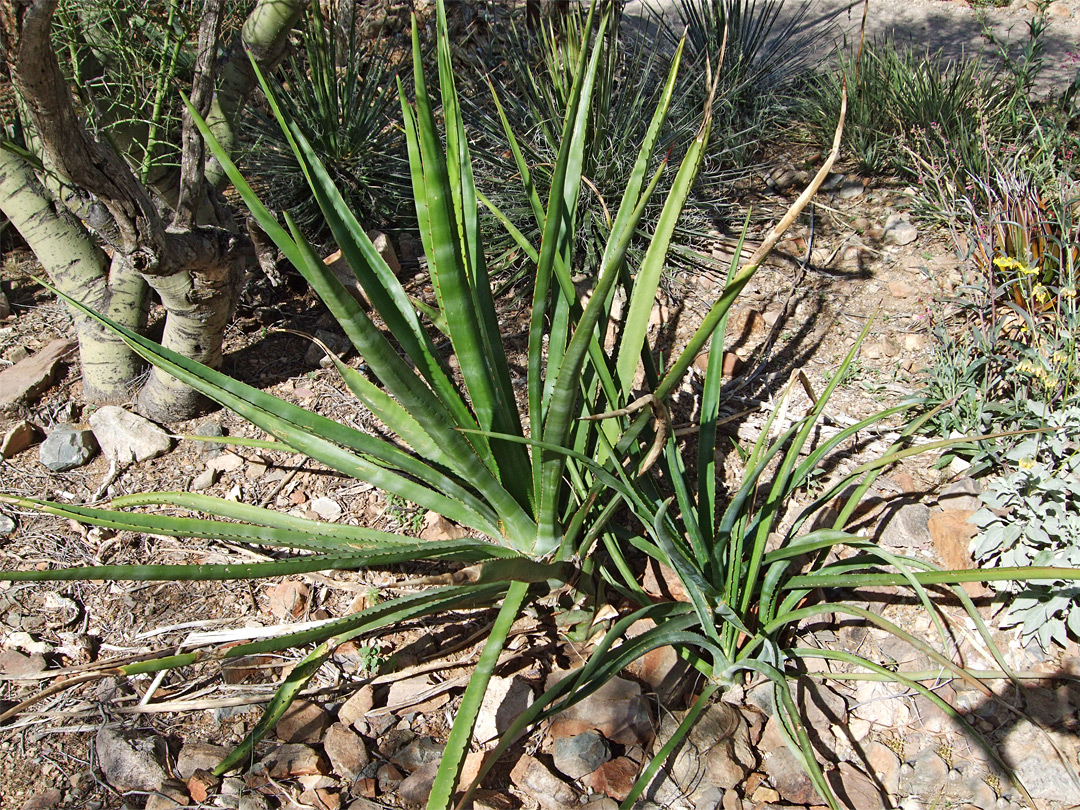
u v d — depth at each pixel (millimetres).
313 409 3195
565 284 2242
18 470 3014
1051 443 2479
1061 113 4059
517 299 3725
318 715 2293
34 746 2234
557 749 2158
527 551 2293
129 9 2842
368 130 4160
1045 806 2104
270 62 3457
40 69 1989
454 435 1979
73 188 2457
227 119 3400
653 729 2219
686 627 2264
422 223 2176
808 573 2352
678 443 2979
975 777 2156
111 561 2707
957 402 2766
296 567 1774
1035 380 2750
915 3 6285
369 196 4211
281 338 3568
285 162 4137
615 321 3404
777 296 3580
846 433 2301
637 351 2293
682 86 4352
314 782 2146
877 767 2209
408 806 2107
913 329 3283
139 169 2893
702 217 3902
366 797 2119
